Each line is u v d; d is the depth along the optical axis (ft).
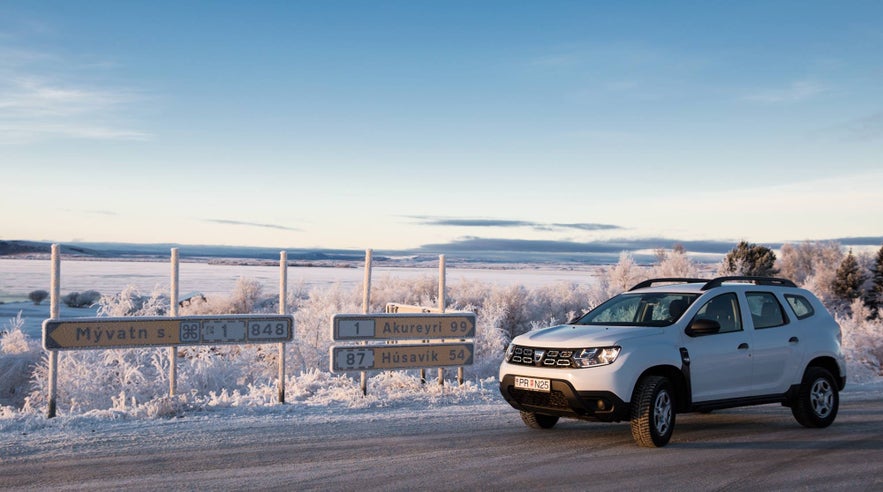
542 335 28.50
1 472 22.09
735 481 21.98
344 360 35.78
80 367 43.88
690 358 27.45
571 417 26.58
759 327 30.12
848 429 30.96
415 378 40.96
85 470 22.39
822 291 215.10
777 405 37.81
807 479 22.34
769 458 25.11
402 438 27.68
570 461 24.27
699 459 24.81
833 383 31.60
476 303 124.77
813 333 31.53
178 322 32.32
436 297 127.03
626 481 21.81
